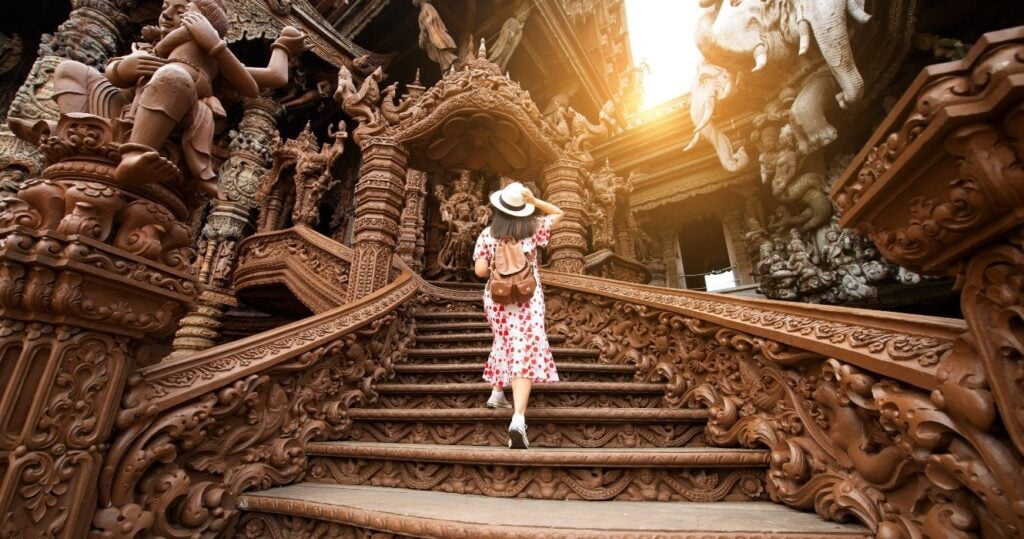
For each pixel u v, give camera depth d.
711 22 8.88
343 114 10.95
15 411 1.09
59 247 1.16
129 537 1.28
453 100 4.05
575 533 1.24
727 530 1.25
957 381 0.94
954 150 0.80
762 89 8.99
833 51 6.48
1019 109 0.71
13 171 5.03
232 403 1.73
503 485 1.79
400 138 4.21
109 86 1.54
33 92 5.30
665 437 2.15
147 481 1.41
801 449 1.60
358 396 2.57
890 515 1.19
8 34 8.90
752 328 1.90
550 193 4.66
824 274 7.91
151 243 1.37
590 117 11.96
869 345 1.29
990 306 0.88
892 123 0.97
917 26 7.18
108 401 1.29
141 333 1.40
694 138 9.59
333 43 9.45
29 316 1.14
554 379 2.26
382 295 3.23
